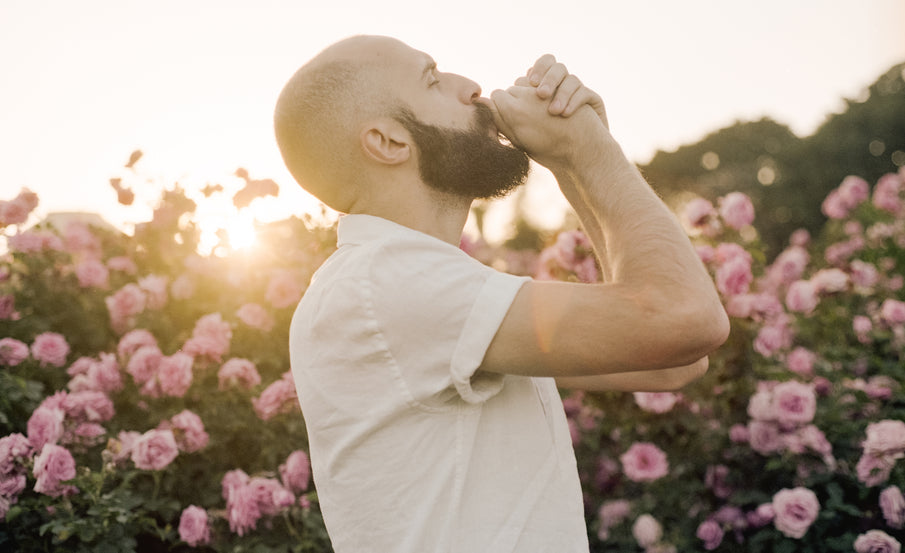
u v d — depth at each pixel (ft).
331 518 3.89
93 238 13.48
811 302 12.75
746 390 11.03
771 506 9.71
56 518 8.61
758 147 106.73
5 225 12.10
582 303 3.43
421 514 3.60
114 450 9.34
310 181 4.27
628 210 3.67
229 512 9.13
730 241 11.95
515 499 3.70
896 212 18.28
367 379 3.69
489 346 3.54
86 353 12.35
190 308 12.05
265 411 9.85
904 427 8.99
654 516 11.30
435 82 4.21
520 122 4.09
